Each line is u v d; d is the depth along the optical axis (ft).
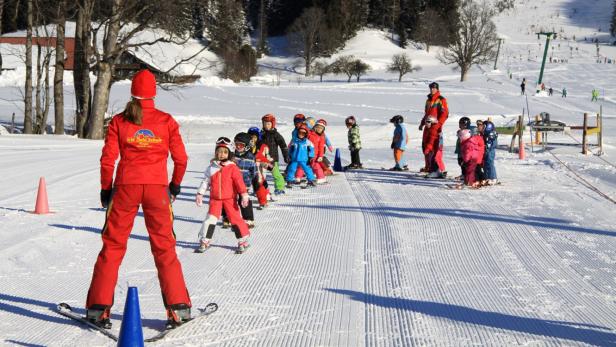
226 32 109.40
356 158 62.34
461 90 263.29
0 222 34.58
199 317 20.24
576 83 300.81
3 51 250.37
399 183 51.80
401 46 477.77
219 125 131.34
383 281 24.61
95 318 19.13
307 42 404.57
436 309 21.40
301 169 50.49
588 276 25.36
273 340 18.48
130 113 19.24
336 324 19.89
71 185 48.73
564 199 42.78
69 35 261.65
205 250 29.48
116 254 19.48
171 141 19.72
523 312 21.13
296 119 49.93
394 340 18.60
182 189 47.73
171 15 100.89
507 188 47.91
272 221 36.14
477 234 32.53
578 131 109.60
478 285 24.13
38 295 22.45
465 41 346.95
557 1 650.43
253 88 252.42
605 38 526.98
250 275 25.40
